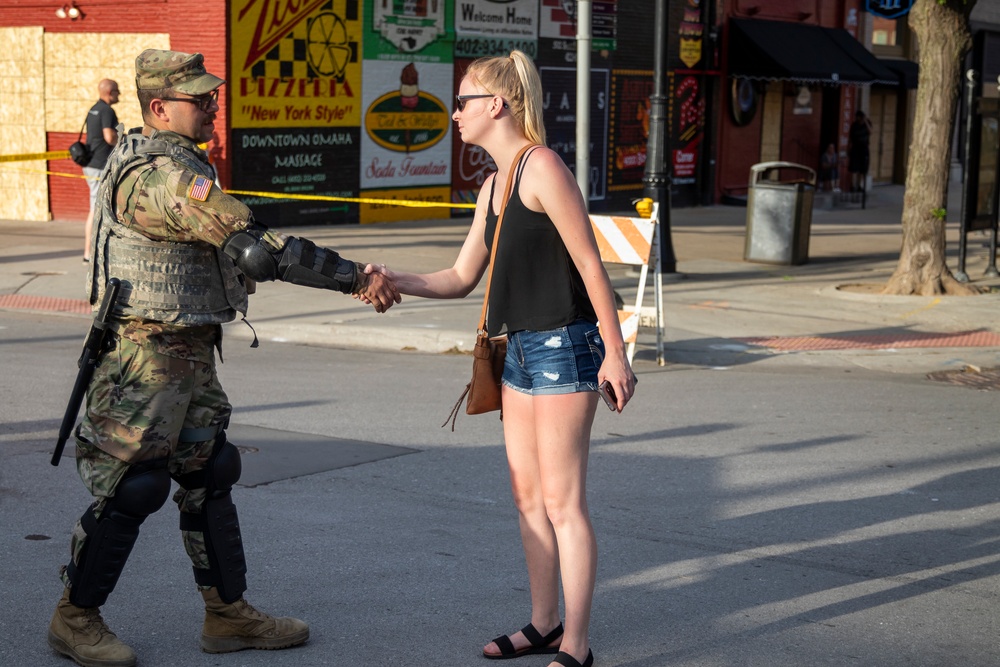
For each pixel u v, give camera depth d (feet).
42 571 16.81
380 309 13.48
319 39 65.21
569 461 13.25
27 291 44.55
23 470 21.91
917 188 48.57
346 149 67.87
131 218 12.80
